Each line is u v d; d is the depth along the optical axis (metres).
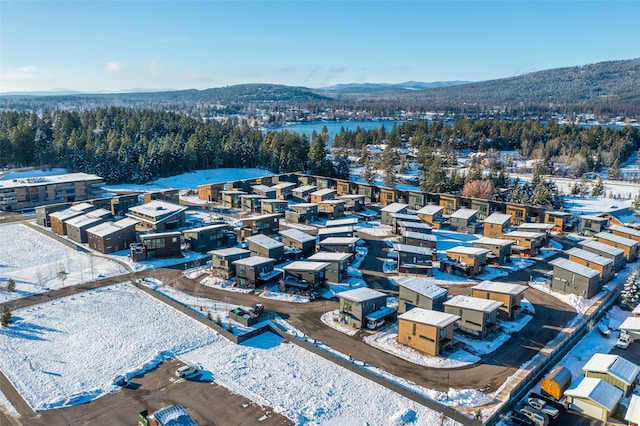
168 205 82.31
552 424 31.42
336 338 43.34
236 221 84.50
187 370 36.88
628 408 31.55
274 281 56.00
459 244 73.38
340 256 58.12
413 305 46.97
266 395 34.56
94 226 72.50
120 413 32.44
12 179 107.56
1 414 32.12
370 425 31.28
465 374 37.34
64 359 39.19
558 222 80.69
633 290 50.22
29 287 54.22
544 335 43.94
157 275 58.47
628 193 114.00
